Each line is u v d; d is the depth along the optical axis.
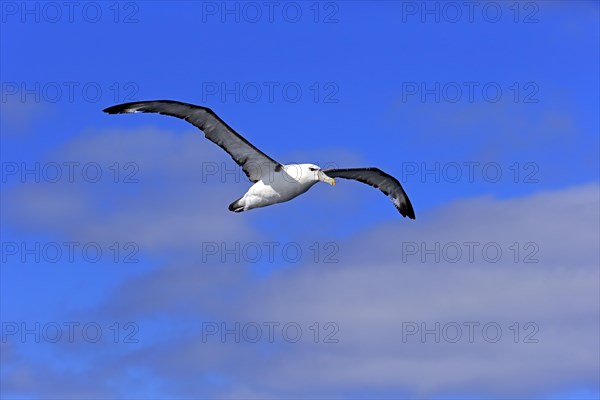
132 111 20.52
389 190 23.75
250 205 21.31
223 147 21.08
